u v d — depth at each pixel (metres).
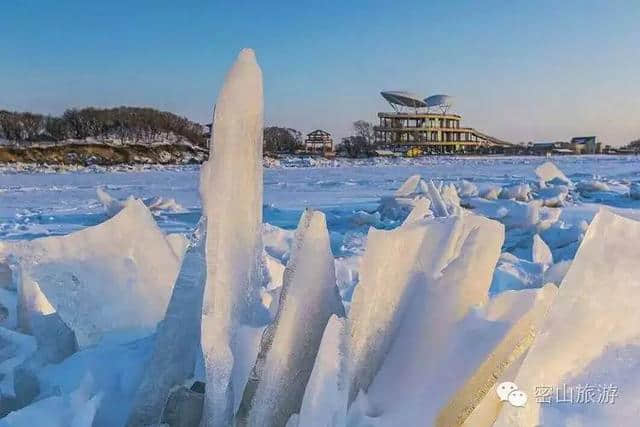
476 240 1.59
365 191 19.56
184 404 1.55
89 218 12.23
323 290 1.53
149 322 2.30
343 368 1.36
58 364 1.99
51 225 11.10
